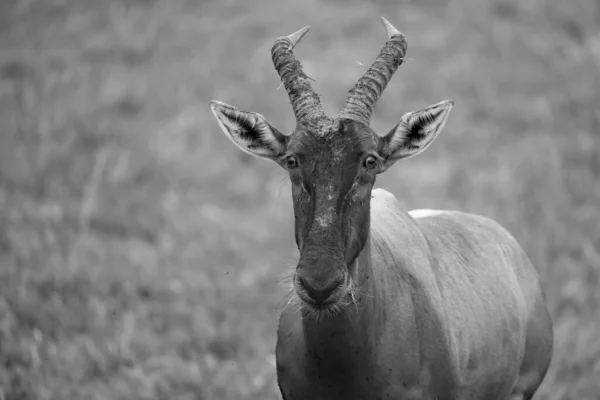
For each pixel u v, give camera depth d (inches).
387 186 2089.1
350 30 3041.3
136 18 3292.3
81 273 1609.3
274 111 2539.4
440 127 791.1
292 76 773.3
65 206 1979.6
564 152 2267.5
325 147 717.9
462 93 2687.0
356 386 759.7
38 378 1221.7
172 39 3112.7
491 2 3260.3
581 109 2586.1
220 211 2042.3
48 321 1421.0
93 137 2437.3
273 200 2118.6
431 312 799.7
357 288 738.2
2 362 1279.5
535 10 3211.1
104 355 1314.0
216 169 2260.1
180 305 1507.1
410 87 2684.5
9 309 1441.9
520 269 979.9
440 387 791.7
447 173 2153.1
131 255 1732.3
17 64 2923.2
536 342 954.1
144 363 1316.4
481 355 864.9
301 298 689.0
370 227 797.2
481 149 2356.1
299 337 782.5
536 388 965.8
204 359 1322.6
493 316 885.8
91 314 1440.7
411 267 813.2
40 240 1752.0
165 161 2299.5
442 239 909.8
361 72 2706.7
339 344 740.0
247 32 3097.9
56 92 2728.8
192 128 2476.6
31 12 3412.9
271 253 1784.0
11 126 2466.8
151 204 2014.0
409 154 786.2
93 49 3056.1
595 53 2913.4
